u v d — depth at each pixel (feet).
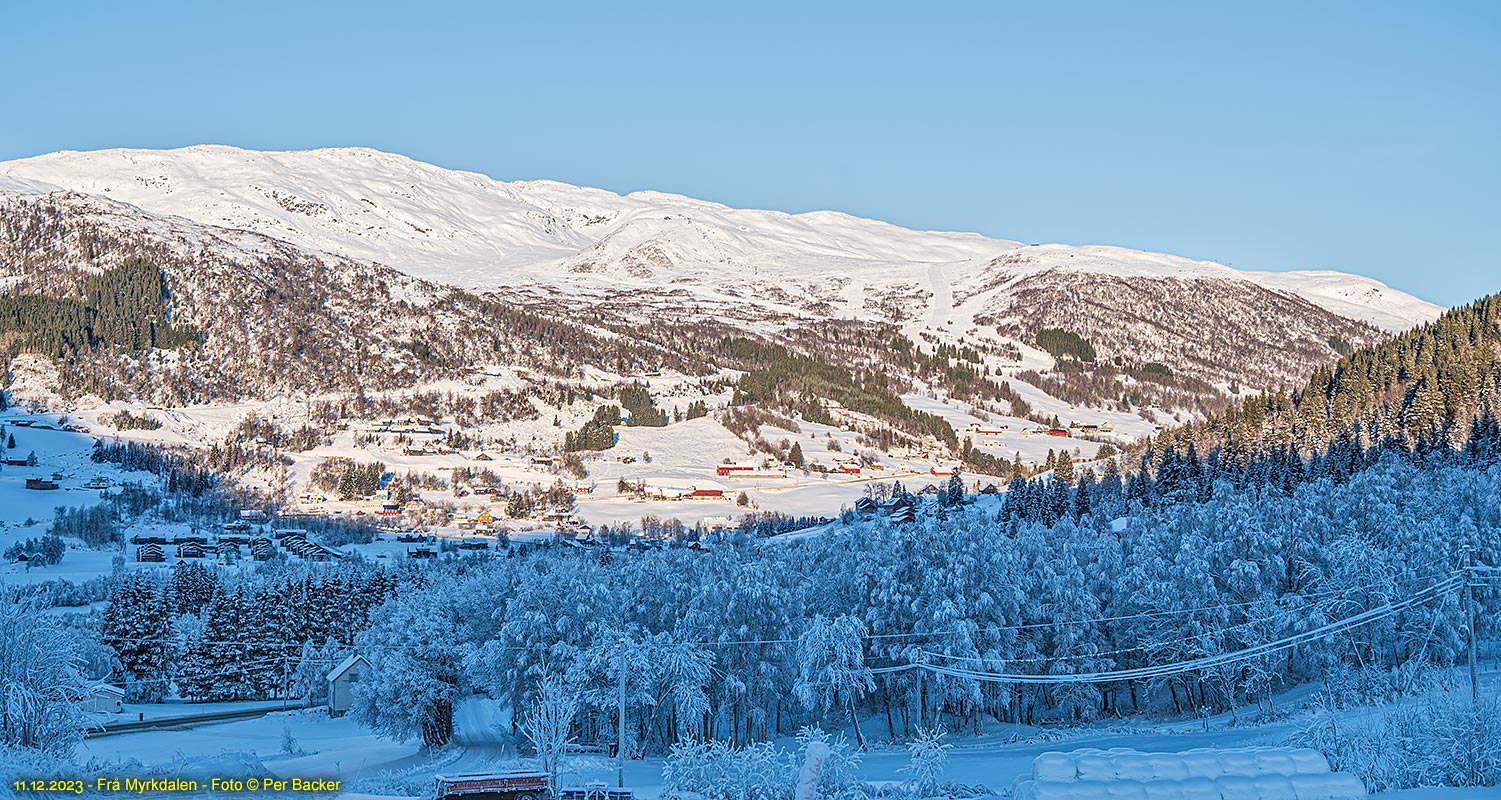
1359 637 221.46
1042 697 274.77
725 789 116.06
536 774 121.08
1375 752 116.37
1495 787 106.42
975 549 239.71
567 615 228.63
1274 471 462.60
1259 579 240.53
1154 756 102.99
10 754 132.46
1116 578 264.52
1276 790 98.94
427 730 265.13
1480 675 205.26
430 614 266.77
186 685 396.57
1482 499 255.29
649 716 233.76
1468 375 521.24
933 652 227.61
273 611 409.49
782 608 233.35
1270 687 229.66
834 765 116.16
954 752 209.97
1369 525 262.06
